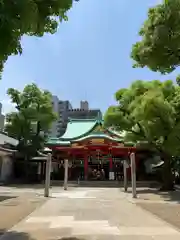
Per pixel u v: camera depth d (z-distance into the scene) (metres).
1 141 45.12
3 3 5.29
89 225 10.23
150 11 12.22
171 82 27.33
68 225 10.20
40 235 8.49
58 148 45.38
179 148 25.73
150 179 44.53
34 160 44.72
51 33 7.76
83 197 22.28
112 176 43.66
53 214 12.99
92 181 41.34
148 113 23.05
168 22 11.36
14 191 27.50
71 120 54.47
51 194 24.73
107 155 45.91
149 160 45.62
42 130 44.62
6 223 10.45
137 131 30.81
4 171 42.25
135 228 9.68
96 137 44.47
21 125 42.38
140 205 16.56
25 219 11.53
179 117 25.12
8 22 5.34
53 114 44.00
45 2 6.56
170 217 12.03
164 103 22.75
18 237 8.20
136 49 13.44
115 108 30.52
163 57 12.30
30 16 5.73
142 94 25.73
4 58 6.28
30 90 42.94
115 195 24.50
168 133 24.80
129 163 44.31
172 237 8.32
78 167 48.91
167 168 30.33
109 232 8.99
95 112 102.50
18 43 6.47
